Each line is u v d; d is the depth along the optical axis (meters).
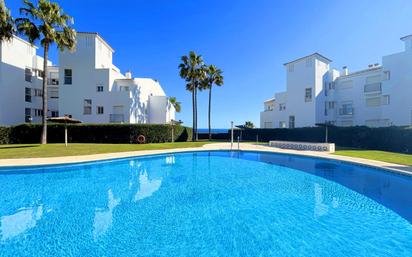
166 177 10.29
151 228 5.17
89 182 9.20
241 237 4.79
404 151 18.95
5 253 4.11
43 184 8.77
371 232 5.03
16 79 29.88
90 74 29.14
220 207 6.55
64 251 4.21
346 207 6.59
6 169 10.12
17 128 22.61
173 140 28.70
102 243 4.50
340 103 33.00
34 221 5.48
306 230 5.12
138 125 24.42
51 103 32.97
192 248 4.35
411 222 5.56
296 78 33.81
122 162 13.57
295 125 33.78
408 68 25.72
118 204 6.72
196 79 33.72
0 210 6.18
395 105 26.55
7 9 18.75
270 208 6.50
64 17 20.11
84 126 23.83
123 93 28.97
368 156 14.67
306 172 11.51
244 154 18.19
